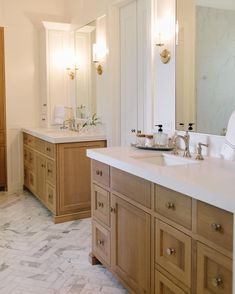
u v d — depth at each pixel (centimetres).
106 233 247
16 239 321
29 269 263
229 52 222
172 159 242
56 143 359
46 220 374
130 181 211
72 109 475
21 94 493
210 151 241
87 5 421
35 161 437
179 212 167
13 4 474
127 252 219
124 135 369
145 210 196
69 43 480
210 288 149
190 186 155
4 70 478
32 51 494
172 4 272
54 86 480
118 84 372
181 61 266
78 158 373
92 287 239
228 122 221
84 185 379
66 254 290
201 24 245
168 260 178
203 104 246
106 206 246
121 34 362
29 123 502
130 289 217
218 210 142
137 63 337
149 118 307
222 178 169
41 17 488
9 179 494
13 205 429
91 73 421
